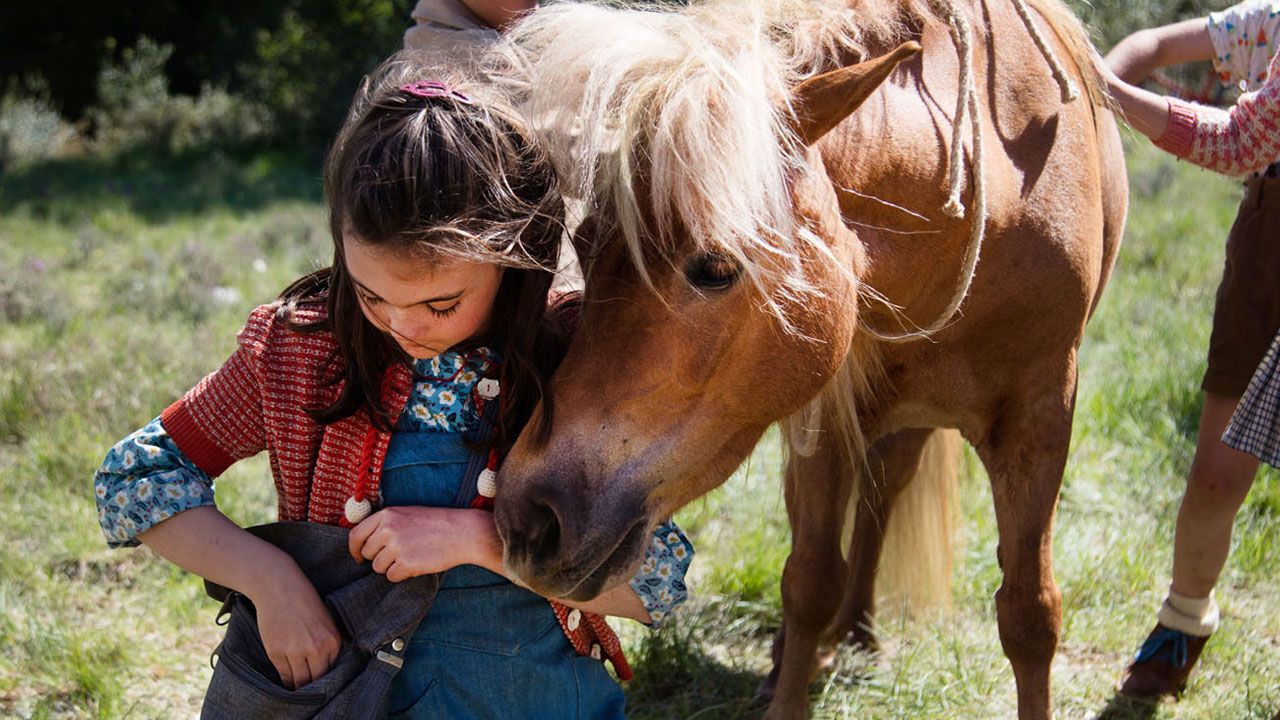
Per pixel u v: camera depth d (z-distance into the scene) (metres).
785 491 2.68
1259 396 2.39
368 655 1.54
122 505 1.54
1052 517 2.30
